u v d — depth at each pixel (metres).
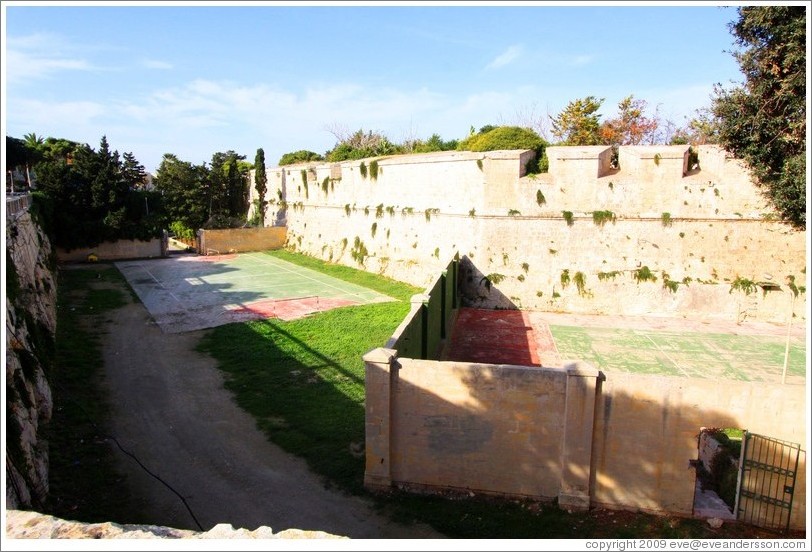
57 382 17.44
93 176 47.25
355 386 17.45
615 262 28.67
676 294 28.06
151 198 50.75
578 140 56.59
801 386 10.20
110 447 13.57
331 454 13.23
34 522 6.23
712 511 10.98
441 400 11.45
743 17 24.05
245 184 68.00
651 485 10.84
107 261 47.56
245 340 22.34
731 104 25.38
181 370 19.09
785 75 23.58
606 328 26.05
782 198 24.91
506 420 11.22
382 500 11.48
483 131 48.44
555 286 29.33
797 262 27.27
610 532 10.34
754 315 27.55
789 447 10.23
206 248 52.09
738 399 10.40
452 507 11.16
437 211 33.12
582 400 10.73
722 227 27.77
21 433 10.58
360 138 75.94
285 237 55.88
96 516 10.69
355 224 42.34
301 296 31.84
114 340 22.72
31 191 39.72
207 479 12.22
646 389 10.59
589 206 28.78
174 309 28.39
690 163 29.06
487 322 27.23
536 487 11.29
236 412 15.66
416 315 15.84
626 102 62.69
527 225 29.48
